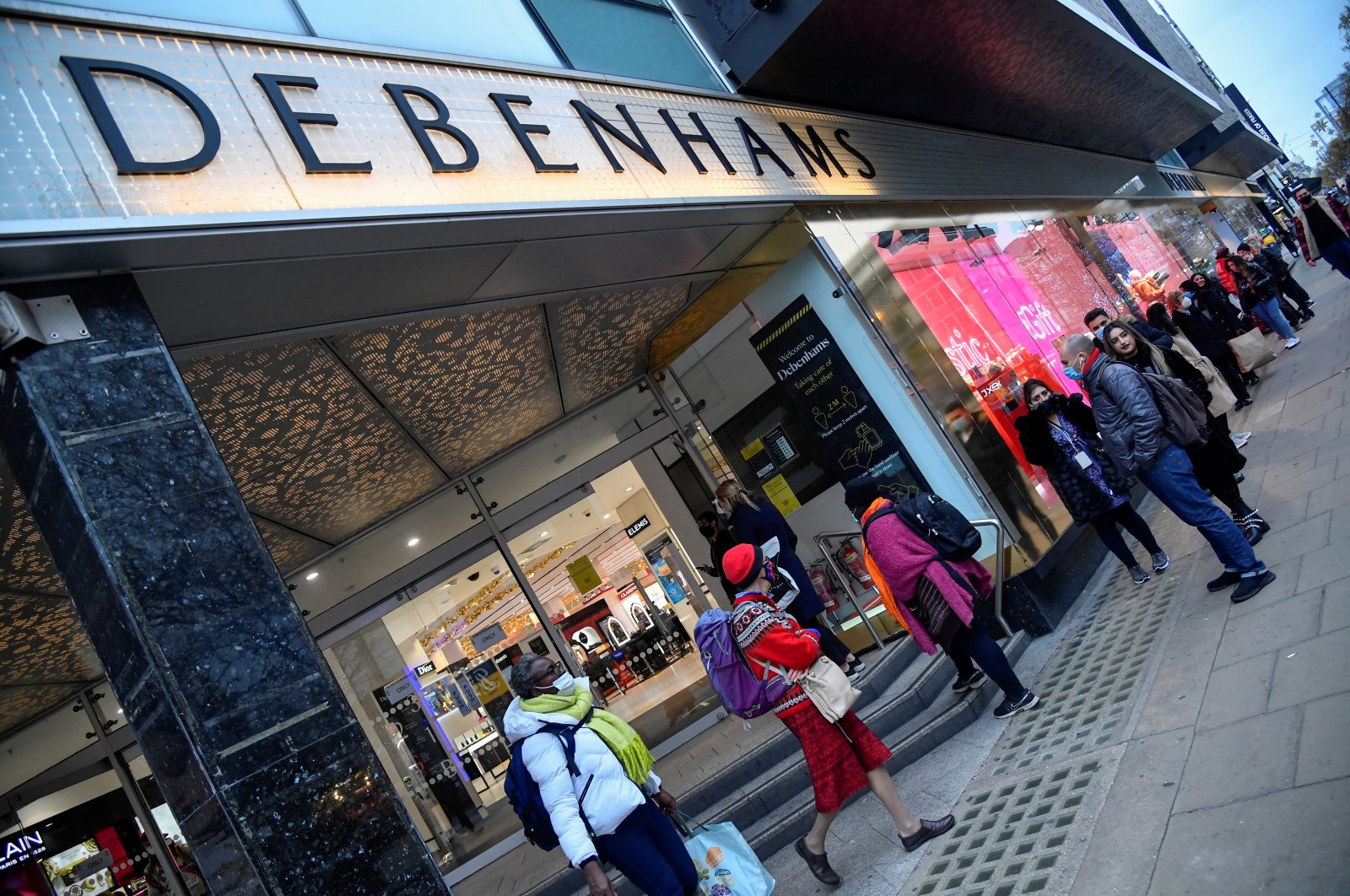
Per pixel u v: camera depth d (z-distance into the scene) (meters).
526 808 3.76
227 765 2.68
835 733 4.16
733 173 6.30
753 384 7.79
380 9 4.70
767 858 5.07
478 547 8.02
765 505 6.80
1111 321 6.72
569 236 4.97
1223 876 2.76
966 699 5.54
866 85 8.39
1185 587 5.89
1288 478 6.66
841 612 7.59
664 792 4.15
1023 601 6.60
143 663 2.73
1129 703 4.50
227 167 3.43
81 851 7.22
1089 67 11.28
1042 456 6.62
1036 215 11.48
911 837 4.16
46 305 2.90
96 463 2.81
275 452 5.66
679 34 7.14
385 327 5.01
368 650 7.49
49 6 3.22
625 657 8.79
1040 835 3.66
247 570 2.97
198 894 7.48
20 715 7.17
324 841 2.78
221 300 3.70
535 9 5.83
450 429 6.96
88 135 3.11
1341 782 2.86
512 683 3.87
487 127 4.65
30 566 5.22
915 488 6.99
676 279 6.78
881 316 6.95
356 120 4.03
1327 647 3.83
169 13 3.68
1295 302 15.21
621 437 8.50
